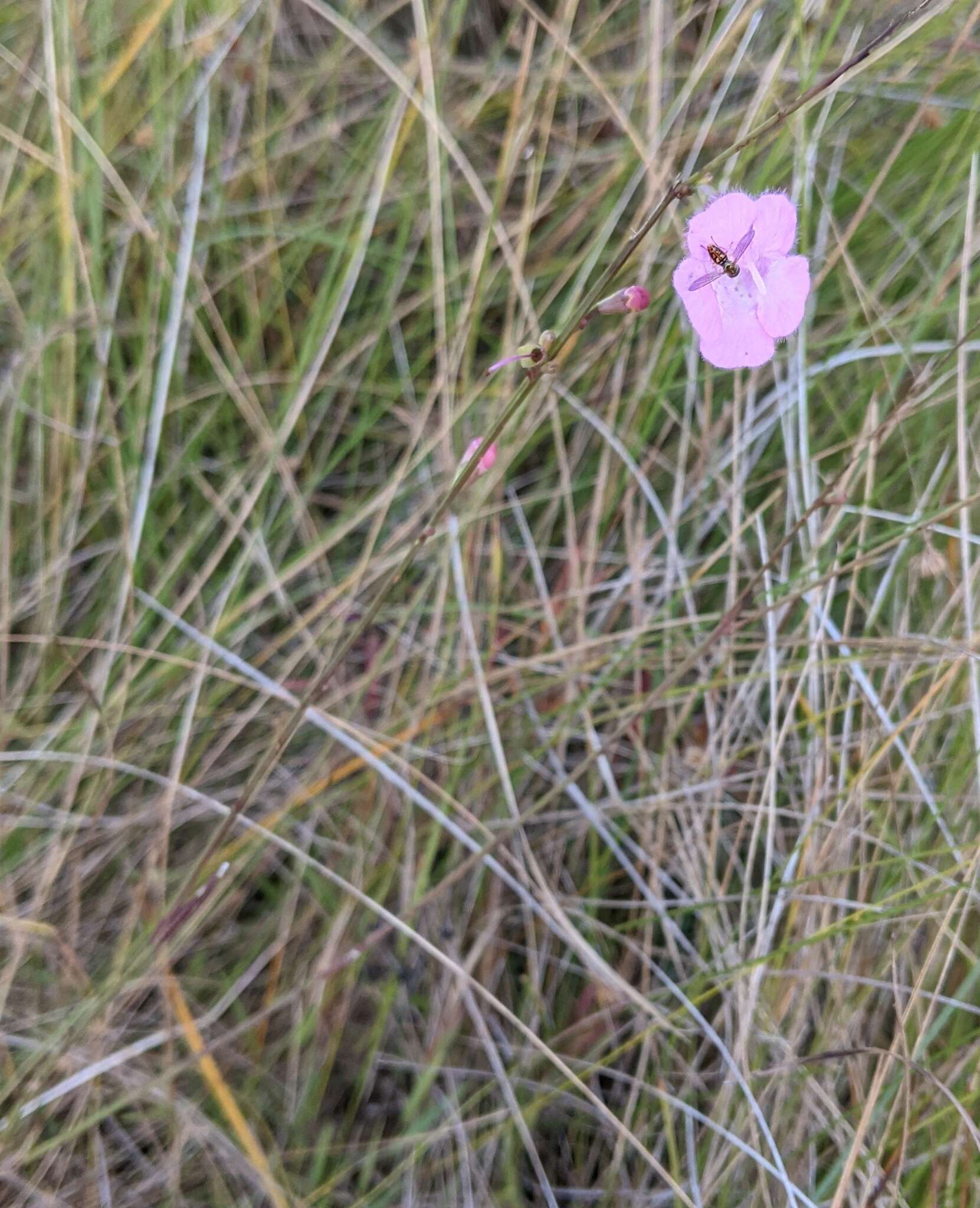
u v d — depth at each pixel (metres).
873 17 0.32
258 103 0.34
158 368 0.33
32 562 0.32
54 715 0.31
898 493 0.32
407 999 0.30
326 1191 0.26
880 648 0.30
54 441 0.31
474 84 0.35
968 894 0.26
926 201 0.31
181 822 0.30
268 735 0.32
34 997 0.28
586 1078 0.29
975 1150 0.25
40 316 0.32
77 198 0.32
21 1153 0.25
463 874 0.30
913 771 0.27
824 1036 0.27
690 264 0.19
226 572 0.33
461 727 0.31
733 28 0.30
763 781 0.31
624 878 0.31
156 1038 0.26
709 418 0.32
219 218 0.33
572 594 0.31
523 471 0.35
